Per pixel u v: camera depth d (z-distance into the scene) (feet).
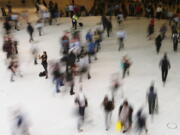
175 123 42.68
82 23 88.38
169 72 58.65
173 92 51.01
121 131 40.83
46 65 56.39
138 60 64.64
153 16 97.35
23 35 81.97
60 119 44.45
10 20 91.09
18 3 118.42
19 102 49.42
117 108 46.32
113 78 56.34
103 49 71.72
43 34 82.23
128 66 55.88
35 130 41.96
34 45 73.46
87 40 65.72
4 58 67.26
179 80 55.26
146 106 46.65
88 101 48.75
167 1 104.42
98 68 61.21
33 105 48.37
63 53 62.59
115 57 66.54
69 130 41.91
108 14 101.09
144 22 92.94
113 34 81.97
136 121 39.42
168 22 91.66
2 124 43.62
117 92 51.06
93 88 53.06
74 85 54.13
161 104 47.42
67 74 52.90
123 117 39.29
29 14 102.63
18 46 73.56
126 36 80.28
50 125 43.14
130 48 72.02
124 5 98.27
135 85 53.62
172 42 75.36
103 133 40.96
